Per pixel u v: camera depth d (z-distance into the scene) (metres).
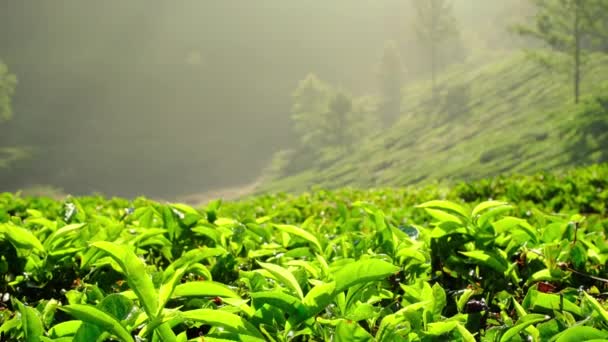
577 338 1.37
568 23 56.66
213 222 3.04
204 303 1.85
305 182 79.69
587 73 66.31
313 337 1.60
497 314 1.93
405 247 2.29
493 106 73.19
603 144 44.00
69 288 2.34
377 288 1.98
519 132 57.62
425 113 86.56
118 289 2.21
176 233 2.75
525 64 83.06
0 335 1.69
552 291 2.10
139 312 1.53
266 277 2.01
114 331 1.37
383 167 70.88
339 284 1.49
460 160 58.91
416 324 1.49
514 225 2.22
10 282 2.30
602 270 2.26
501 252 2.21
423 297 1.71
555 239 2.44
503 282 2.08
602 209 5.78
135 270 1.47
